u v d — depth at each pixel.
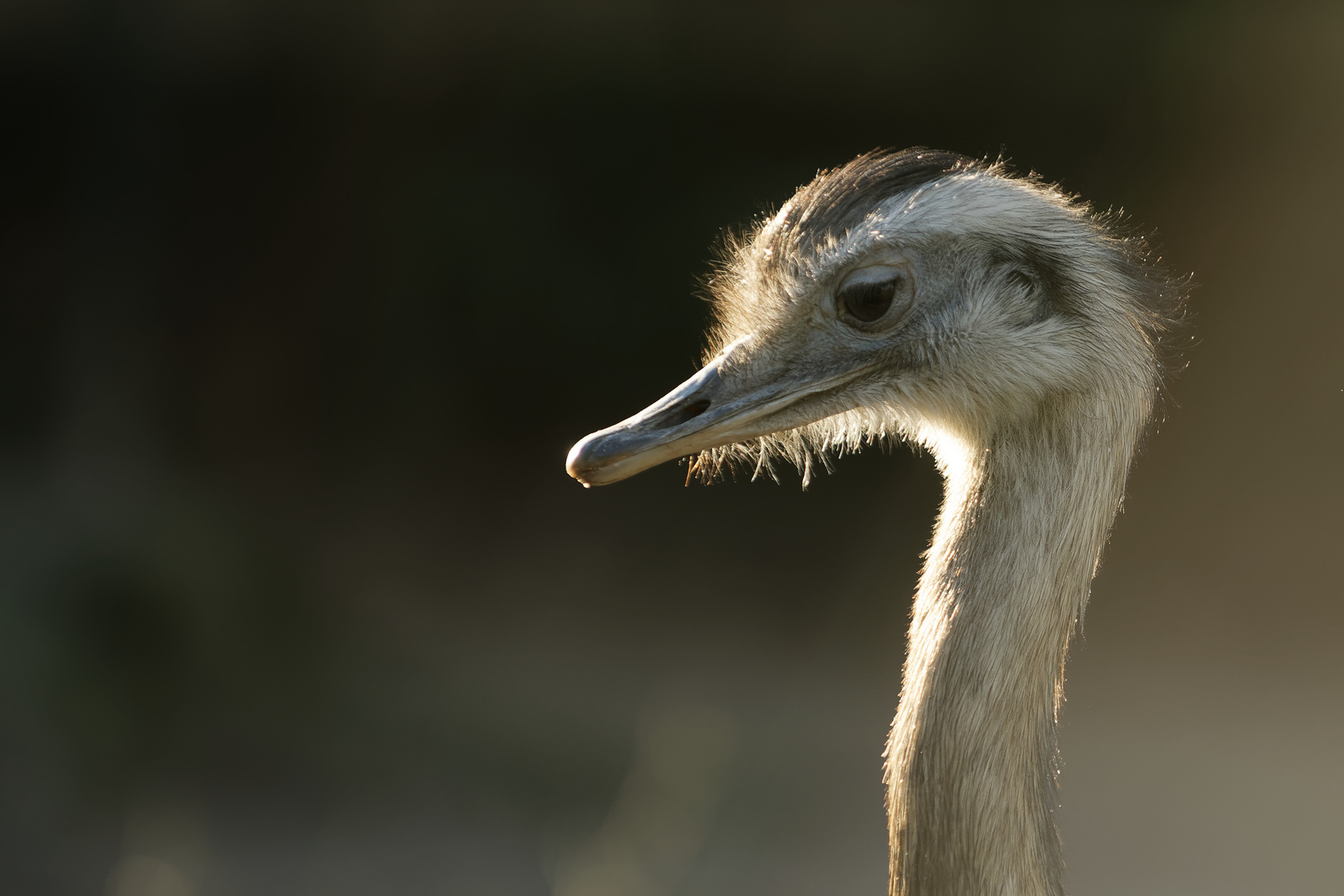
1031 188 6.93
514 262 25.69
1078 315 6.61
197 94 23.80
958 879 6.04
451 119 24.61
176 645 21.19
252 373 25.58
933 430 7.20
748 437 7.23
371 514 26.39
